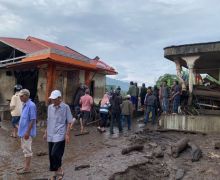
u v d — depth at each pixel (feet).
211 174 29.76
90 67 66.33
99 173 27.71
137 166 30.45
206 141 40.27
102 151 35.60
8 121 58.44
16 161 30.78
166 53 52.65
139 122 58.85
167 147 37.65
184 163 32.71
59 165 24.26
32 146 37.78
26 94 26.78
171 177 29.81
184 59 52.16
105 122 50.70
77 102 54.95
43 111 58.18
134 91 64.03
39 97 64.59
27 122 26.94
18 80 69.36
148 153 34.96
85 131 48.14
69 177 26.66
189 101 51.29
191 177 29.55
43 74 64.44
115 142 40.60
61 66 61.93
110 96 52.08
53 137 23.95
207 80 70.28
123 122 56.29
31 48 69.92
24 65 61.87
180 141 35.91
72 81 68.03
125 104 50.21
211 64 63.36
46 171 27.76
